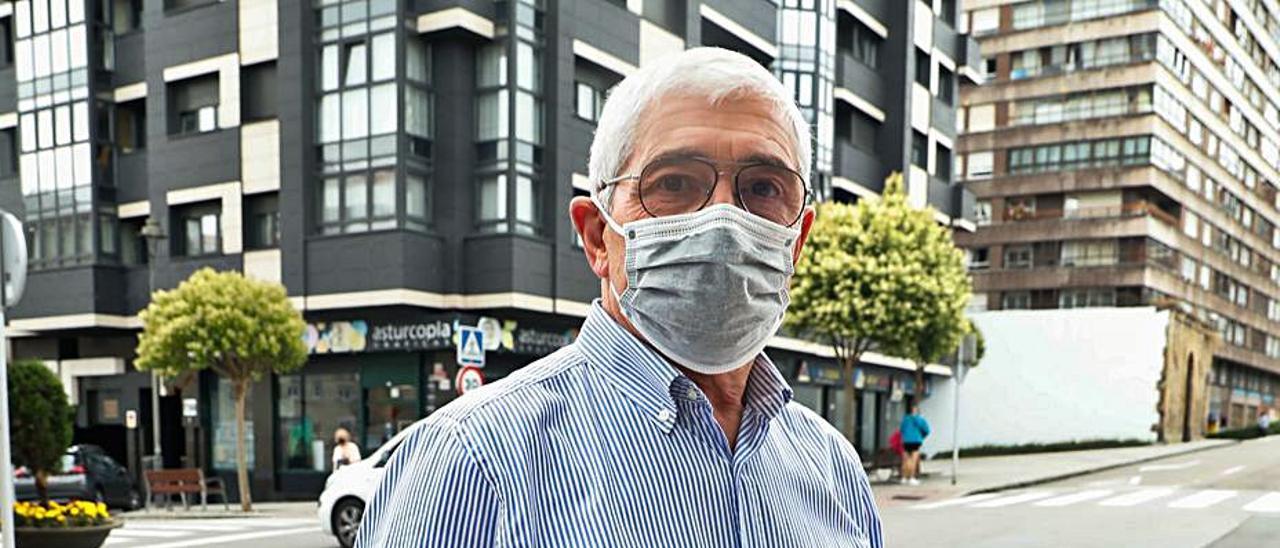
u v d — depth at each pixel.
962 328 19.27
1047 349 37.22
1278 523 12.62
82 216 21.80
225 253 20.20
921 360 19.56
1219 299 58.44
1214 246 58.69
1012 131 54.44
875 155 30.36
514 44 18.12
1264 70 69.00
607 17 19.86
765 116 1.54
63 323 21.73
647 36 21.03
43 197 22.30
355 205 18.17
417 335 18.00
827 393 28.77
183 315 15.95
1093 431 36.34
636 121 1.54
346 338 18.72
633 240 1.50
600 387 1.49
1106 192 51.81
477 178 18.41
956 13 35.50
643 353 1.49
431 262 17.97
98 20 22.09
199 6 20.66
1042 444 35.94
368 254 17.77
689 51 1.55
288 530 12.73
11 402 13.48
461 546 1.32
